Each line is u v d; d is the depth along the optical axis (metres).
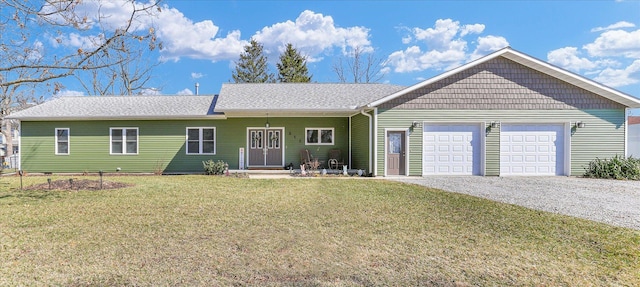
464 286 3.09
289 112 13.75
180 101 16.06
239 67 39.56
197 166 14.79
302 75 38.38
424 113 12.38
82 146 14.51
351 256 3.83
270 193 8.36
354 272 3.39
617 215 5.98
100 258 3.71
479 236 4.62
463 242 4.35
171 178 12.10
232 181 11.08
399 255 3.87
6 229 4.84
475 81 12.43
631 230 4.93
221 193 8.32
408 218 5.65
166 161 14.67
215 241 4.34
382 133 12.33
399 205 6.77
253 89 16.03
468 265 3.58
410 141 12.35
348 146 15.27
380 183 10.45
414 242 4.34
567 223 5.30
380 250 4.03
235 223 5.27
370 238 4.51
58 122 14.41
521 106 12.39
